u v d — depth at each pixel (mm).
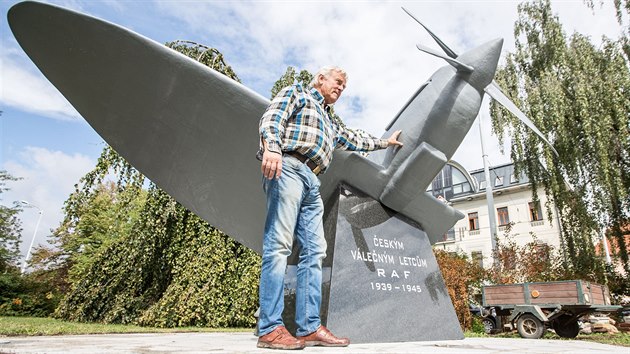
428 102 3240
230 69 8281
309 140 1990
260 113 2605
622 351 2150
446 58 3125
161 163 2740
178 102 2596
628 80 9469
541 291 6855
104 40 2346
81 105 2510
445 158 3098
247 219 3020
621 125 9445
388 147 3318
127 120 2604
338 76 2316
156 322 6914
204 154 2777
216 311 7195
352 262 2762
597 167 9641
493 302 7414
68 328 4914
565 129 9867
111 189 20453
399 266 3010
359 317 2586
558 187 10125
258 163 2773
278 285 1772
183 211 8141
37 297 17109
